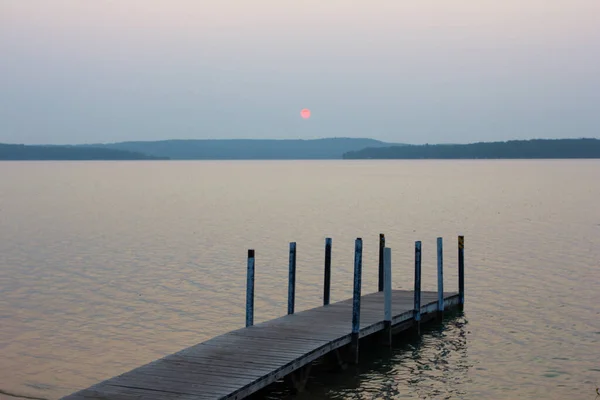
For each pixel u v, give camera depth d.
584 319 23.66
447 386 17.39
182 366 15.31
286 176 176.88
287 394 16.70
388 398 16.56
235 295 27.59
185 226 54.09
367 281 31.00
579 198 84.38
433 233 49.06
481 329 22.39
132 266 34.59
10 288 28.94
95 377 18.02
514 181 134.25
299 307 25.66
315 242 44.28
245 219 60.03
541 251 39.31
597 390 17.22
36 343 20.84
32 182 138.50
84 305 25.78
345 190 107.19
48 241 44.72
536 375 18.23
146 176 177.62
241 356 16.06
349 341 18.34
